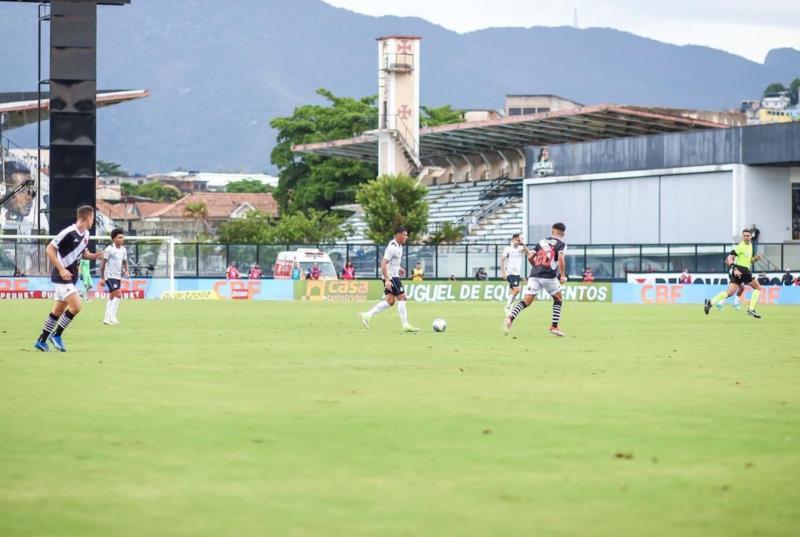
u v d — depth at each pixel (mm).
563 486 13836
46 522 11953
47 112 144625
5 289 86375
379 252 108125
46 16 90562
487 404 21219
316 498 13102
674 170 118750
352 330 45531
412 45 156125
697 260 104125
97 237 82562
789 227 115125
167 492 13383
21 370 27547
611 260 109562
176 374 26703
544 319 57375
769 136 111000
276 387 23953
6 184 134875
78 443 16609
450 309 71562
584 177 128500
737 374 27359
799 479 14305
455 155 171125
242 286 92375
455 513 12422
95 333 42938
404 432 17766
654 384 24906
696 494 13430
